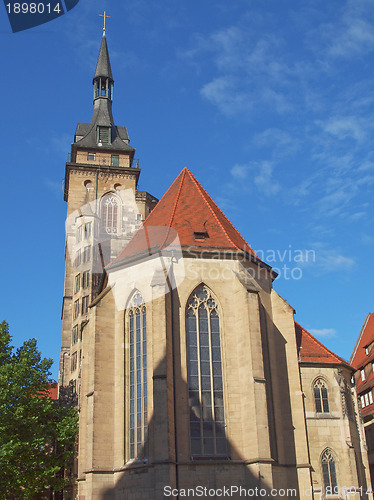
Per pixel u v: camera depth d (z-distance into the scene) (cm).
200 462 4122
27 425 5231
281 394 4772
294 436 4647
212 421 4316
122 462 4291
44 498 6812
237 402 4388
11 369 5362
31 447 5216
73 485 6525
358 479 4953
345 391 5200
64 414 6106
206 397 4375
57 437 5722
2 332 5659
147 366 4425
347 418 4950
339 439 4850
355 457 4900
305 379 5019
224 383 4428
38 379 5572
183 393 4306
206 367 4462
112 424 4447
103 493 4241
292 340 4912
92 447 4322
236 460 4194
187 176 5762
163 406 4084
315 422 4875
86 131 9594
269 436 4203
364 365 7375
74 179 8950
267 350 4794
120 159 9306
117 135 9600
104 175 9044
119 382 4528
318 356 5134
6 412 5084
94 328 4638
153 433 4191
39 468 5378
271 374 4731
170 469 3962
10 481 5184
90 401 4472
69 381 8131
